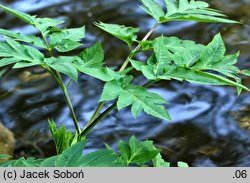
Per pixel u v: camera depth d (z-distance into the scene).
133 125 4.05
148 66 1.96
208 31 5.05
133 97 1.83
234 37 4.93
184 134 3.95
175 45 2.20
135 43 4.89
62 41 2.23
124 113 4.17
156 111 1.79
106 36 4.96
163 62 1.98
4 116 4.11
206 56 1.99
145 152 2.06
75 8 5.43
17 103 4.25
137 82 4.47
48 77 4.53
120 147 2.07
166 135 3.95
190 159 3.73
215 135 3.93
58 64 1.97
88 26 5.12
